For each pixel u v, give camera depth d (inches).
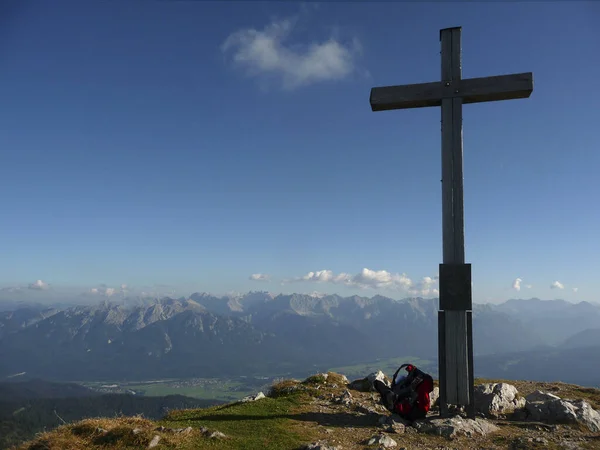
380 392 503.8
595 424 462.6
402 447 390.3
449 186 511.8
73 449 345.4
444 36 539.8
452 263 497.7
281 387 696.4
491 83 514.3
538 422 476.7
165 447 357.4
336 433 429.7
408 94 537.3
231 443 382.9
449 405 511.8
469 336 483.2
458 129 518.3
